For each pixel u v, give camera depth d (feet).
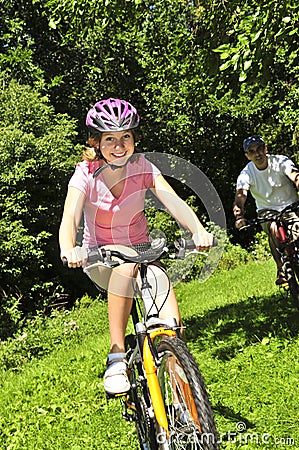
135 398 12.57
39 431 18.66
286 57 25.76
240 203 23.91
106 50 73.41
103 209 12.57
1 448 18.02
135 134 12.67
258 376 19.03
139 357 12.07
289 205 22.17
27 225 53.57
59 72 72.49
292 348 21.26
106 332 43.04
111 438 16.93
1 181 51.31
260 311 28.76
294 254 22.41
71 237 11.98
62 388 23.26
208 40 26.99
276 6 21.29
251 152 23.43
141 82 78.13
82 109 74.23
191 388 9.79
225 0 26.21
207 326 28.27
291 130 77.66
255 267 55.11
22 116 55.67
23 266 51.60
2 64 59.36
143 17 30.76
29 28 68.64
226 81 26.09
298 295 22.35
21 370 33.58
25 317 48.78
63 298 54.34
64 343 40.86
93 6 27.66
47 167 54.08
